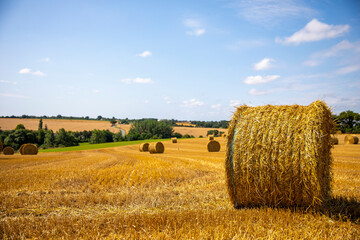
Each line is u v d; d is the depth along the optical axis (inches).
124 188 403.9
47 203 313.0
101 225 230.5
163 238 184.2
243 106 304.3
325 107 267.6
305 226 209.6
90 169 655.1
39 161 983.0
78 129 4621.1
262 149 269.4
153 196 335.3
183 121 6889.8
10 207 299.0
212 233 190.7
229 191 291.0
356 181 398.9
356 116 2365.9
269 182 267.0
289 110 275.3
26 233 213.6
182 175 512.4
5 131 3673.7
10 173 581.9
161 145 1353.3
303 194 253.9
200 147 1838.1
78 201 320.5
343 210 249.6
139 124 4608.8
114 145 2898.6
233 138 290.0
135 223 223.6
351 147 1242.6
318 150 246.1
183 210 269.9
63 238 195.9
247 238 178.9
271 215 237.1
